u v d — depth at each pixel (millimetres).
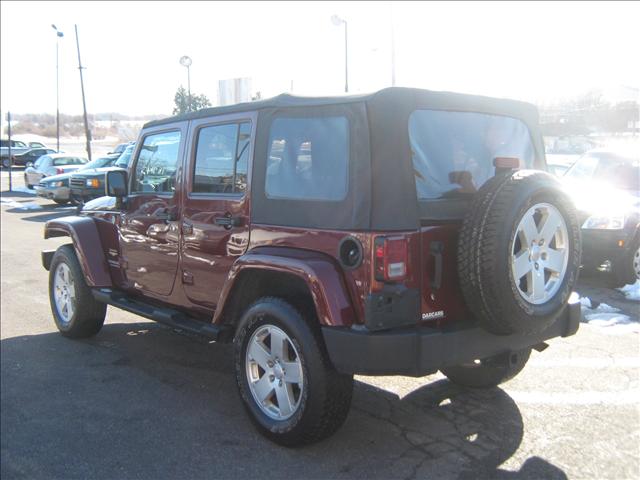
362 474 3504
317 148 3719
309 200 3701
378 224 3355
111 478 3588
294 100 3896
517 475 3436
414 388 4750
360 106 3500
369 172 3412
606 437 3863
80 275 5996
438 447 3787
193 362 5555
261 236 3998
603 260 7738
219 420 4305
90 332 6246
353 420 4184
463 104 3840
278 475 3529
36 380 5145
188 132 4746
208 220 4453
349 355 3340
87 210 6246
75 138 85438
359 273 3389
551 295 3537
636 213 7656
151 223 5113
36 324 6887
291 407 3764
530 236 3408
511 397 4527
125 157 16250
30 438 4117
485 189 3398
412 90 3559
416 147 3535
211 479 3521
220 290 4418
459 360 3449
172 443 3980
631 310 6859
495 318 3352
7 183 30688
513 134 4203
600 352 5469
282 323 3695
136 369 5379
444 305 3514
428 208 3457
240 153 4234
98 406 4598
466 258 3332
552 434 3920
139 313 5156
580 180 9203
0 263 10742
